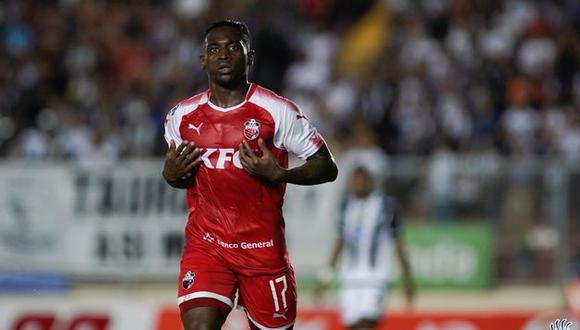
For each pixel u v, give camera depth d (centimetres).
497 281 4381
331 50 6556
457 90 5694
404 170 4316
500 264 4375
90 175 4150
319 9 6988
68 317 3691
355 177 3331
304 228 4181
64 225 4150
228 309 1892
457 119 5441
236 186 1850
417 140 5316
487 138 5350
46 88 5894
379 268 3294
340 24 6962
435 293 4400
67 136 5191
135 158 5141
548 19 6475
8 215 4147
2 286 4131
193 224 1908
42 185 4144
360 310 3278
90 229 4156
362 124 5141
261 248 1880
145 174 4147
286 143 1870
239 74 1844
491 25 6494
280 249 1898
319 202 4178
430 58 6138
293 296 1931
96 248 4156
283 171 1828
